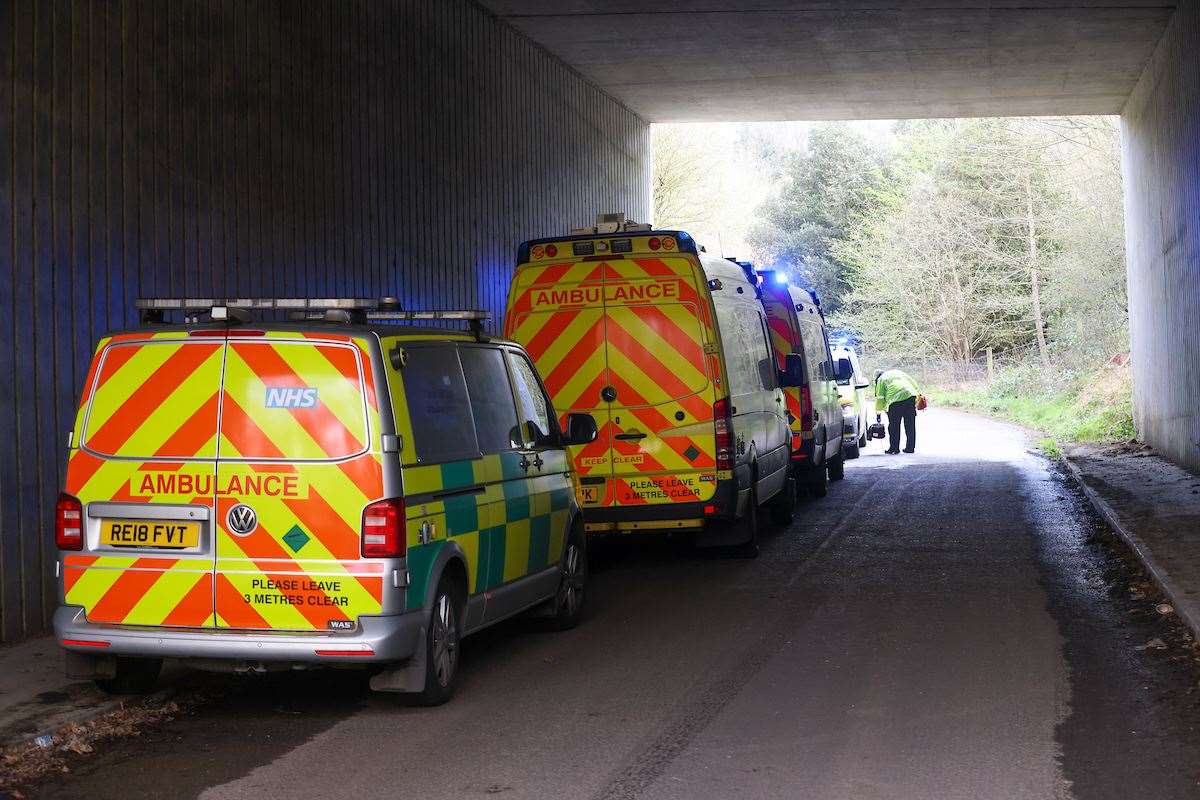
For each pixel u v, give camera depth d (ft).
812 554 39.88
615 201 76.59
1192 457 58.03
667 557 40.34
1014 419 119.85
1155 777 17.42
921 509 51.08
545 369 36.14
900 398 80.89
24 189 27.55
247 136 36.01
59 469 28.60
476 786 17.65
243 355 20.98
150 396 21.12
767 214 216.13
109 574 20.90
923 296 167.43
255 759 19.17
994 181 155.53
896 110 81.35
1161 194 65.41
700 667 24.91
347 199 42.16
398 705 22.38
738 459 36.78
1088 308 127.13
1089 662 24.64
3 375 27.02
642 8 55.88
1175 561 33.55
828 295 204.74
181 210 32.83
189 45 33.27
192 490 20.74
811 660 25.31
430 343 23.20
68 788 17.83
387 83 45.37
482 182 54.80
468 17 53.57
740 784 17.52
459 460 23.16
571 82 68.03
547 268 36.29
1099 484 54.85
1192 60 53.52
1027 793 16.87
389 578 20.43
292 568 20.45
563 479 28.84
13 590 27.32
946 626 28.45
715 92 74.38
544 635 28.53
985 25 59.67
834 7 56.29
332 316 22.13
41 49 28.07
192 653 20.53
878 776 17.74
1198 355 55.16
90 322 29.48
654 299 35.73
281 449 20.66
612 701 22.36
